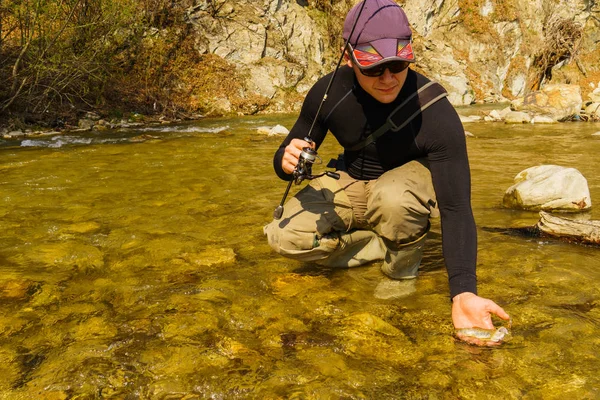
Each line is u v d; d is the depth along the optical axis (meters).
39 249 3.10
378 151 2.37
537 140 8.65
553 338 1.97
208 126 11.23
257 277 2.65
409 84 2.20
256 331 2.10
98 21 11.91
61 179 5.16
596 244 3.05
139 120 12.29
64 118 10.91
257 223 3.59
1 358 1.91
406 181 2.30
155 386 1.73
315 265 2.81
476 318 1.95
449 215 2.11
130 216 3.78
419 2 21.38
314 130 2.48
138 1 15.08
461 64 21.31
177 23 15.77
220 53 16.14
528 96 13.53
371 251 2.78
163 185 4.86
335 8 19.03
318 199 2.57
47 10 10.18
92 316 2.25
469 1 22.06
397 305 2.31
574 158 6.56
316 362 1.85
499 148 7.67
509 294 2.38
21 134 9.28
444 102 2.19
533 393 1.64
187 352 1.94
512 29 22.55
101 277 2.69
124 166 5.95
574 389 1.65
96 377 1.78
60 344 2.01
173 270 2.77
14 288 2.55
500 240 3.18
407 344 1.97
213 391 1.70
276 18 17.75
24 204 4.15
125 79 13.92
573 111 13.05
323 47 18.58
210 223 3.60
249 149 7.48
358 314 2.18
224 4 17.00
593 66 24.34
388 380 1.74
